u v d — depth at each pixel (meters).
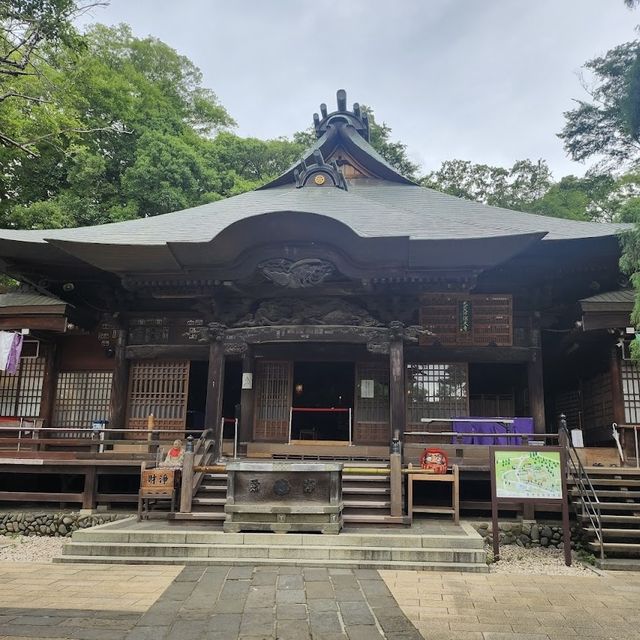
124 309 14.98
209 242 11.77
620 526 9.97
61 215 23.08
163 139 26.88
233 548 8.02
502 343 13.73
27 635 5.12
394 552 7.98
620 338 12.89
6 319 14.25
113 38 33.78
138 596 6.32
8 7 9.54
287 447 13.87
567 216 31.77
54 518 11.38
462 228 13.35
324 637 5.16
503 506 10.60
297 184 17.61
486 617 5.87
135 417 14.71
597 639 5.28
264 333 13.10
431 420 12.62
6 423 15.11
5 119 16.36
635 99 6.77
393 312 13.04
